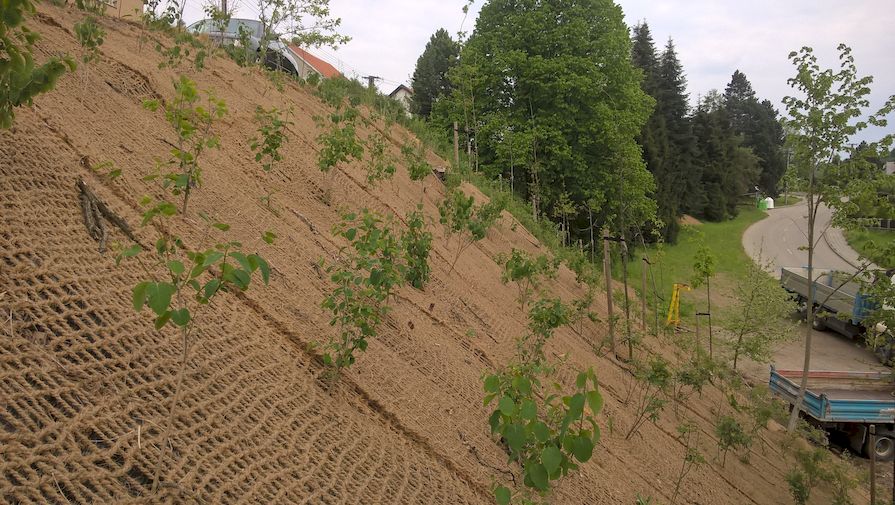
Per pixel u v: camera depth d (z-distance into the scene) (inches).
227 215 192.7
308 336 161.6
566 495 177.0
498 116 884.0
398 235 313.4
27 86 98.9
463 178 644.1
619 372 359.3
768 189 2278.5
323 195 285.4
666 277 1059.9
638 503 183.8
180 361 117.7
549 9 878.4
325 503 114.6
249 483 106.3
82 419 93.4
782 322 625.9
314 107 473.4
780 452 393.4
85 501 84.1
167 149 203.9
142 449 96.4
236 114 298.0
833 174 406.6
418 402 175.0
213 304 142.4
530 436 112.2
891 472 444.1
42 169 132.7
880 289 355.9
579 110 892.6
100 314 113.4
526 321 341.7
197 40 407.5
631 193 844.6
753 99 2507.4
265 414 123.8
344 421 142.1
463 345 241.9
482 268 380.8
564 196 783.1
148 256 138.6
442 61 1793.8
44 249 116.1
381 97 737.0
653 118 1387.8
